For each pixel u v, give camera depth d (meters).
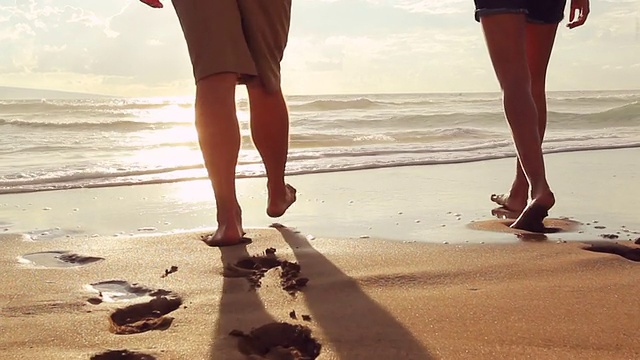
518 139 2.54
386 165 5.07
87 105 20.80
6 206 3.39
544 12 2.72
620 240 2.32
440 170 4.79
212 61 2.22
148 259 2.12
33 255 2.22
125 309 1.62
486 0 2.54
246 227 2.69
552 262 1.99
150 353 1.30
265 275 1.90
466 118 13.55
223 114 2.26
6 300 1.67
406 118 13.53
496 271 1.89
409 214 2.99
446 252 2.16
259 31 2.33
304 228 2.65
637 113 12.92
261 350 1.37
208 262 2.06
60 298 1.70
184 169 5.02
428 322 1.44
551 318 1.45
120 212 3.21
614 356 1.24
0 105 18.23
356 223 2.77
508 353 1.26
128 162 5.66
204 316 1.53
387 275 1.86
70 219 3.00
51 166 5.25
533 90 2.87
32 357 1.29
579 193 3.54
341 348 1.30
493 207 3.18
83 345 1.35
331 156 5.88
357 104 20.20
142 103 23.14
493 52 2.56
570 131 10.27
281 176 2.66
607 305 1.54
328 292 1.70
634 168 4.68
